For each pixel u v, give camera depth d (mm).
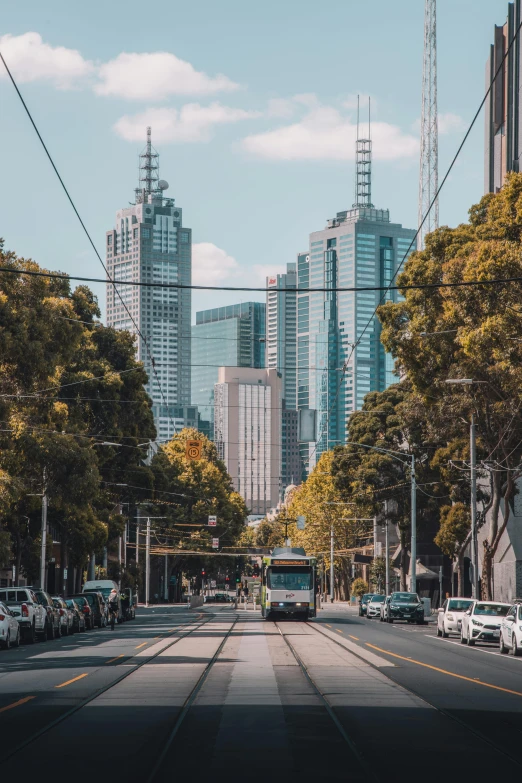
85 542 74188
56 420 59469
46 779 12484
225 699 21203
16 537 68000
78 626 55062
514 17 88188
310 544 139625
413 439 91188
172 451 139000
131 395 75438
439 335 53281
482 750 15055
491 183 94312
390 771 13180
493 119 93250
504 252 41219
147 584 131750
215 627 59938
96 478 60250
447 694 22688
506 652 39500
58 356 53781
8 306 49312
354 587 133500
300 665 30375
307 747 15117
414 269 54688
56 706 19938
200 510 134875
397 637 49812
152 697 21484
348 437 97750
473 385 55000
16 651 38094
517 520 79312
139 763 13688
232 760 13953
